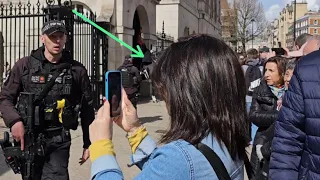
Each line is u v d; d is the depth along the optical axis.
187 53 1.67
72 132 9.34
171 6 31.11
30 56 3.77
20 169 3.71
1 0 17.05
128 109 2.02
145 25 19.94
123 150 7.78
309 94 2.70
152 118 12.06
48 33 3.61
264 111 4.21
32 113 3.57
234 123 1.63
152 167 1.53
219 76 1.63
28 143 3.58
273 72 4.33
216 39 1.74
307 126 2.72
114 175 1.64
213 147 1.59
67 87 3.71
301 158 2.83
